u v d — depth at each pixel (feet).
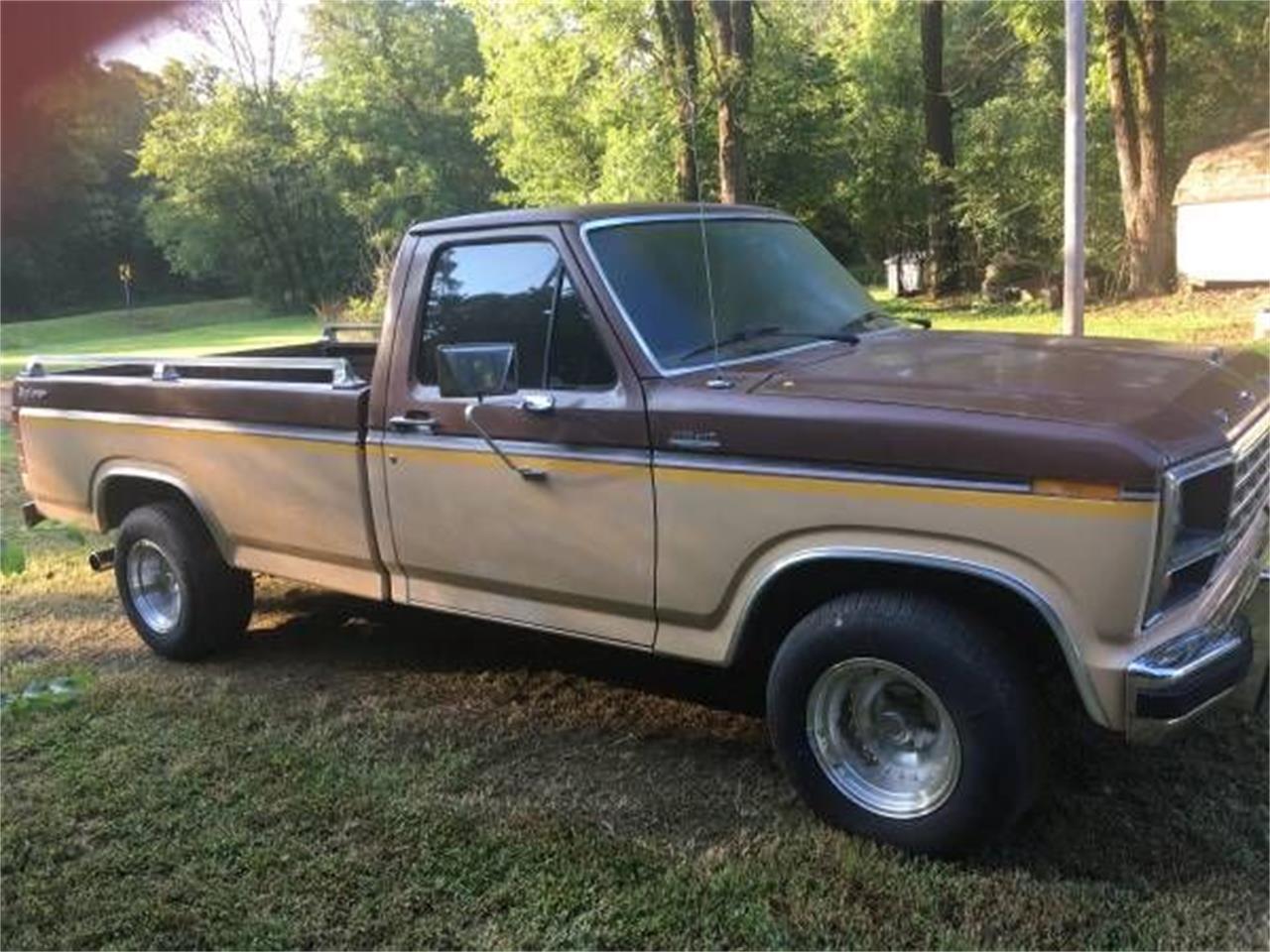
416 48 184.24
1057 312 73.05
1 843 12.40
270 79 191.62
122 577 18.25
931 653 10.55
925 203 110.32
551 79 105.40
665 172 93.35
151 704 15.97
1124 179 77.97
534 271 13.19
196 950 10.46
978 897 10.41
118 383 17.88
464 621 18.90
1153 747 12.99
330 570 15.67
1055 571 9.84
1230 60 90.58
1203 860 10.84
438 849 11.81
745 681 15.79
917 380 11.45
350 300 95.81
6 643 19.03
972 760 10.51
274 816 12.67
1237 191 73.67
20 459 20.15
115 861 11.96
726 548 11.58
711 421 11.50
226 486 16.51
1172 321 61.77
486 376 12.47
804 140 107.96
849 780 11.53
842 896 10.57
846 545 10.85
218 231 195.83
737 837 11.71
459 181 186.39
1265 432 11.76
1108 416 10.00
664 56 88.53
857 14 118.01
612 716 14.88
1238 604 11.21
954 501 10.21
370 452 14.52
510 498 13.20
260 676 16.90
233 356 20.29
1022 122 93.30
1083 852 11.05
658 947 10.09
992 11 99.71
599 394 12.44
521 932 10.39
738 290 13.70
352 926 10.62
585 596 12.88
